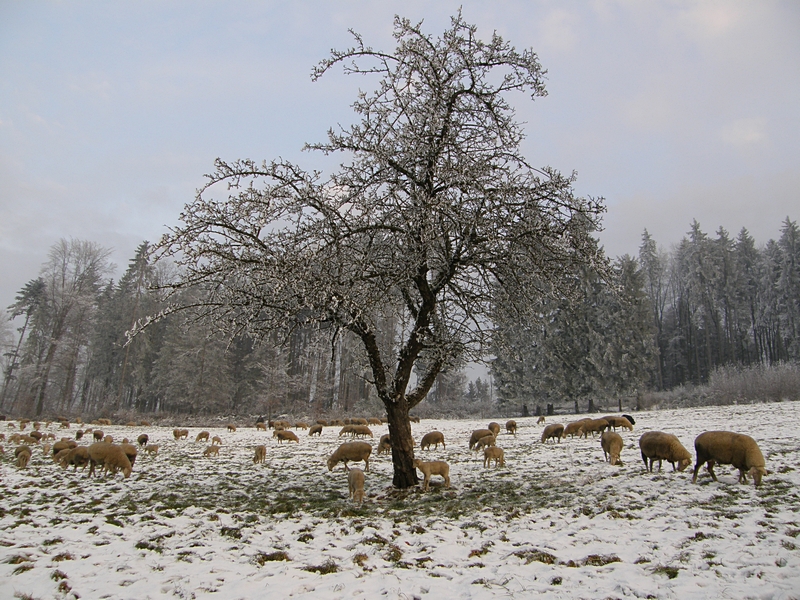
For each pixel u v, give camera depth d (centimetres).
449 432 2278
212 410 4369
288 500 880
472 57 888
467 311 1065
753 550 475
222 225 842
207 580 486
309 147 887
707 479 800
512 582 456
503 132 903
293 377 4156
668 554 493
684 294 5394
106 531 668
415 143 894
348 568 520
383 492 923
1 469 1275
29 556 547
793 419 1705
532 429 2319
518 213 904
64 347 4306
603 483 862
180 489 1007
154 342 4997
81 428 3070
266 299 923
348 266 921
